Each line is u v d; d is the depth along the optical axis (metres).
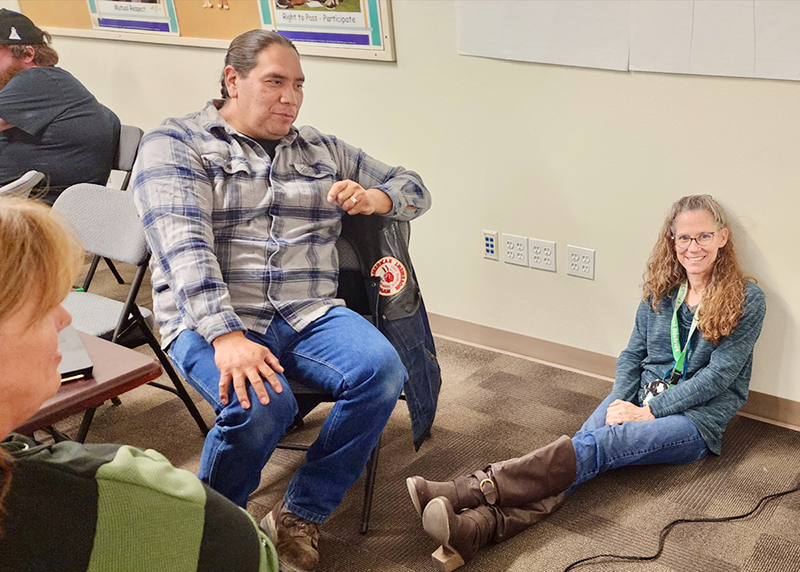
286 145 2.04
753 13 1.96
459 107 2.66
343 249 2.13
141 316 2.29
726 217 2.21
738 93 2.08
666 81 2.19
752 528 1.90
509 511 1.91
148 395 2.78
